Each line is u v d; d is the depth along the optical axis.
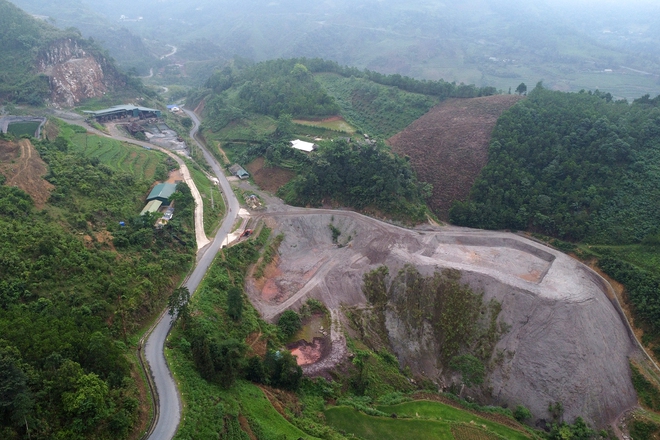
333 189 105.69
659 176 89.19
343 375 66.31
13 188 69.62
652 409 65.62
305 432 52.34
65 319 48.22
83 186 82.31
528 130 106.38
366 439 56.69
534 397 66.62
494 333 72.88
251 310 72.00
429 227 97.19
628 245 84.44
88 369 42.72
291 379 59.69
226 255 83.12
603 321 71.69
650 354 71.00
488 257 87.44
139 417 42.34
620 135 96.00
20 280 52.19
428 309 77.69
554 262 84.38
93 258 63.28
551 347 68.69
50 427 35.56
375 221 98.88
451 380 70.88
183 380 49.22
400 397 65.31
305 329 73.75
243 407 50.22
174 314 61.97
